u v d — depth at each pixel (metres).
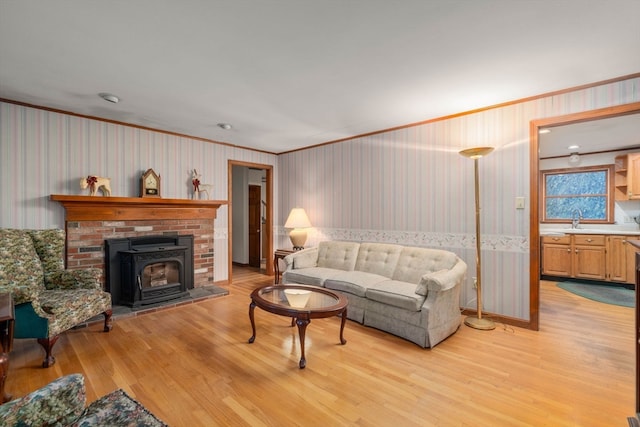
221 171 4.92
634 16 1.74
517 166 3.09
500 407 1.84
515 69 2.42
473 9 1.70
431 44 2.07
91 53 2.18
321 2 1.64
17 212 3.11
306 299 2.72
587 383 2.08
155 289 3.73
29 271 2.71
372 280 3.35
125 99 3.07
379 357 2.47
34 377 2.16
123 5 1.66
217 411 1.80
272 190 5.71
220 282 4.87
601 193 5.37
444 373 2.22
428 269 3.29
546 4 1.65
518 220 3.10
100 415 1.15
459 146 3.47
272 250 5.73
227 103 3.18
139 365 2.33
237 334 2.93
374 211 4.29
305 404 1.87
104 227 3.57
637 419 1.51
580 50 2.13
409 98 3.03
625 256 4.67
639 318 1.51
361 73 2.50
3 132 3.03
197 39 2.01
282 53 2.19
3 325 1.74
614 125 3.80
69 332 2.96
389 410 1.81
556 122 2.86
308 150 5.22
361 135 4.41
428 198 3.73
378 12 1.73
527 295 3.06
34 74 2.51
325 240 4.96
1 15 1.73
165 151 4.26
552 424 1.69
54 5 1.65
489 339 2.81
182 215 4.26
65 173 3.41
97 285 2.98
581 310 3.63
